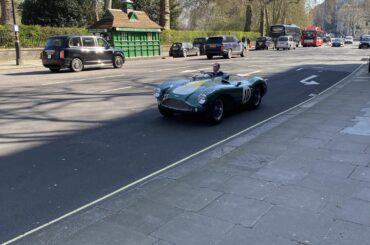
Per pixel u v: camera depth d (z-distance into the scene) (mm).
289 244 3590
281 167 5570
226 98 9078
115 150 6863
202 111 8500
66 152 6758
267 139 7098
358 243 3594
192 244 3633
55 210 4562
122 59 24000
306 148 6438
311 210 4223
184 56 36344
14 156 6547
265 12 72625
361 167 5492
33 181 5453
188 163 6078
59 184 5340
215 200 4539
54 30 31734
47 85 15195
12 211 4555
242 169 5555
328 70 20609
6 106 10977
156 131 8195
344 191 4695
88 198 4875
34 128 8484
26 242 3850
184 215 4203
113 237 3820
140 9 48438
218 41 31188
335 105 10188
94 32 31688
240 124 8797
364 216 4078
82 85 15125
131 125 8719
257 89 10477
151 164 6121
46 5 36750
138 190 4980
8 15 29797
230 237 3727
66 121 9141
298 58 30391
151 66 24172
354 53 38469
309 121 8414
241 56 33531
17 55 25656
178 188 4953
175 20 54594
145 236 3811
